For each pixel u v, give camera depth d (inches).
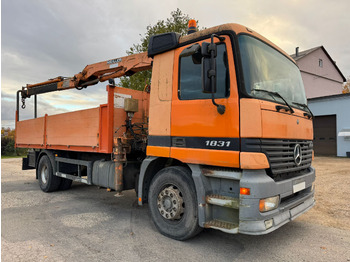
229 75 128.1
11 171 477.7
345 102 603.2
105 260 127.2
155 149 160.1
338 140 616.4
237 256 131.6
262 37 150.5
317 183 308.0
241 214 119.1
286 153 135.5
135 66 222.2
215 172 131.7
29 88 355.9
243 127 120.6
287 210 134.0
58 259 128.2
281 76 155.4
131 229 170.1
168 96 156.2
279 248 141.2
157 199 159.3
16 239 153.3
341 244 146.5
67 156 270.8
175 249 139.4
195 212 140.5
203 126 136.3
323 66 1109.1
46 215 200.7
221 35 134.6
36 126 305.7
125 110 206.4
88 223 182.1
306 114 162.7
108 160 217.9
